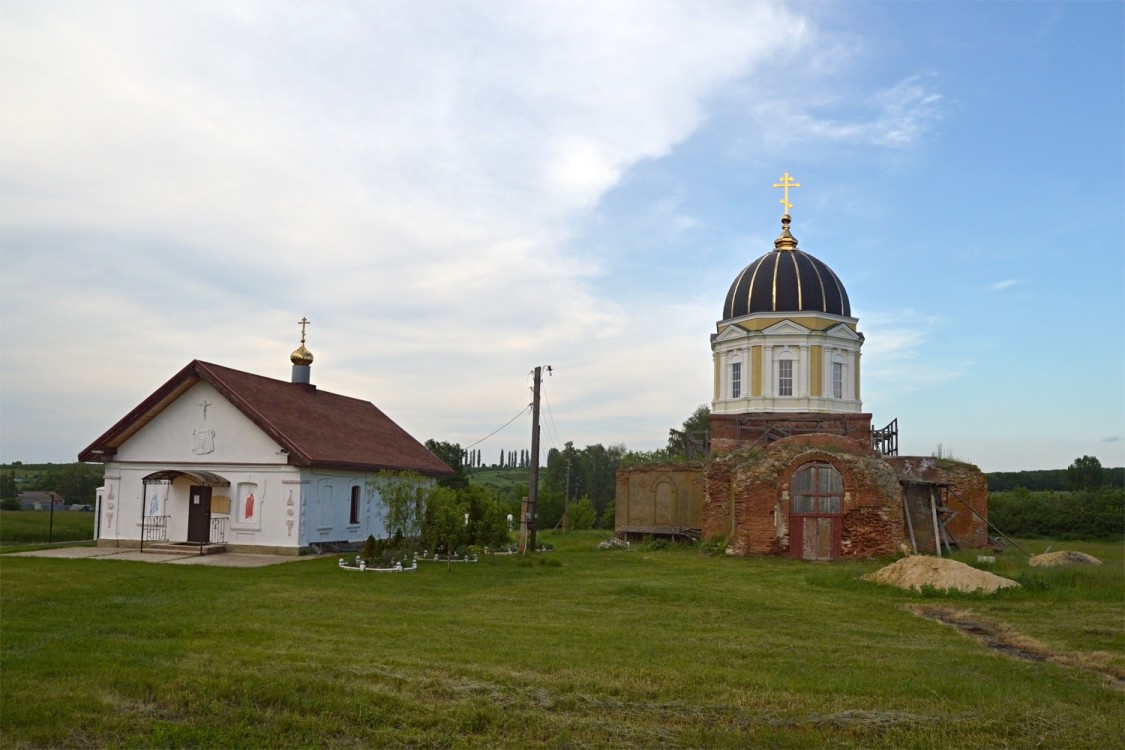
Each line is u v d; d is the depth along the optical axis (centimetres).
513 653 1348
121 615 1669
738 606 2003
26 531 4725
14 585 2119
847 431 4616
